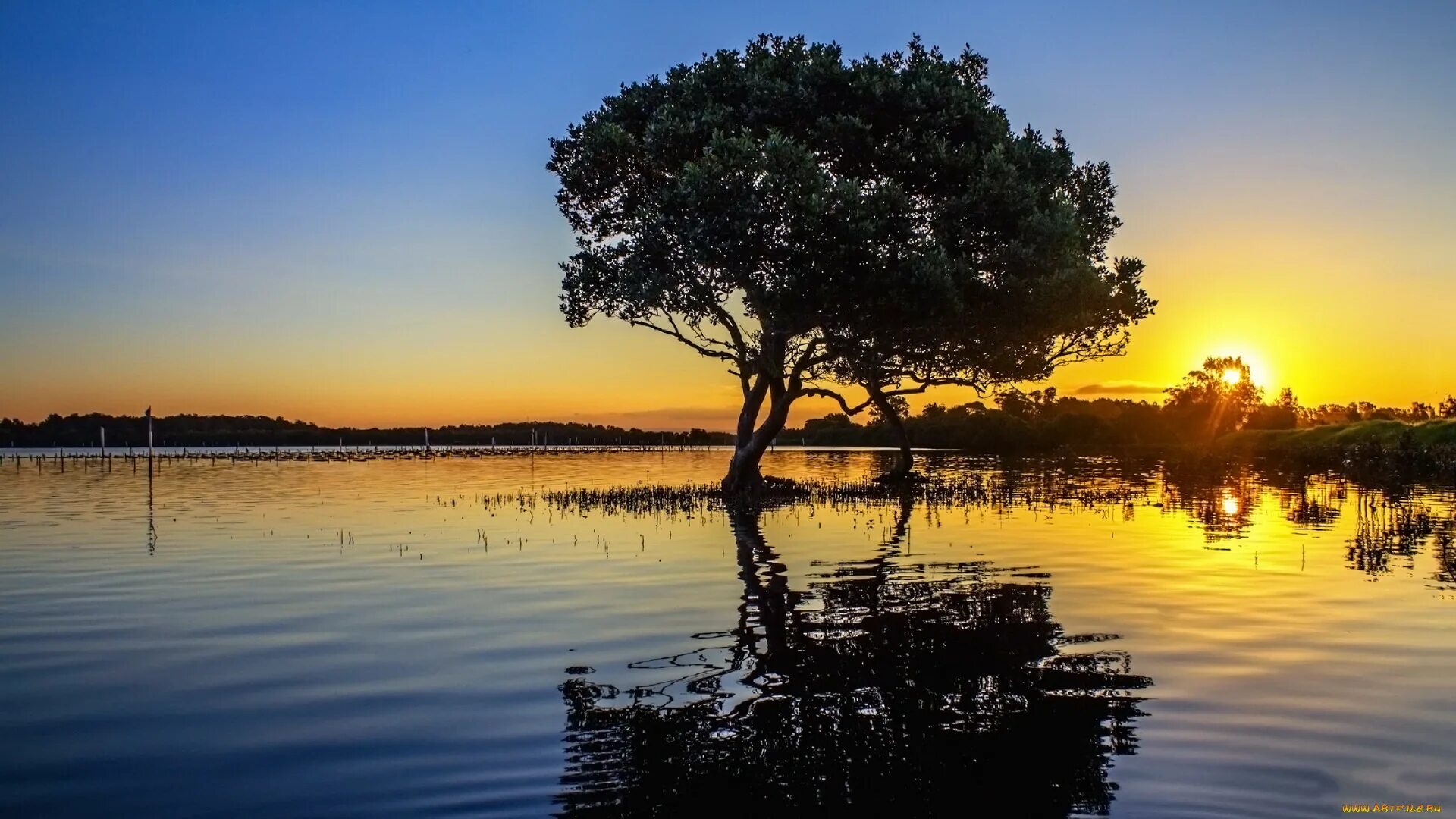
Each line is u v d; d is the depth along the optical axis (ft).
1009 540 71.41
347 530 81.00
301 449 357.20
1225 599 47.52
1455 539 68.74
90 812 24.00
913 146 104.94
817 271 96.07
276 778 26.00
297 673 36.06
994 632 41.06
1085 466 180.14
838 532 77.36
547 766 26.55
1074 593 49.67
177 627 43.86
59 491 128.98
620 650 38.86
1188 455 228.63
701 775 25.76
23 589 53.52
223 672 36.35
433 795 24.79
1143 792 24.43
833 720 29.91
